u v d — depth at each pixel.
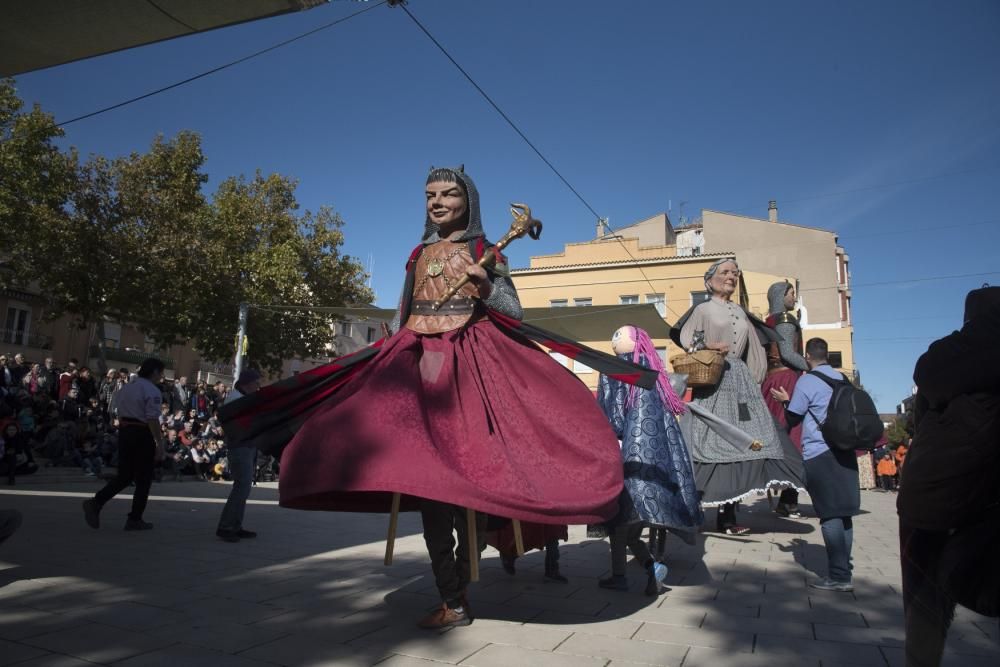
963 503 2.08
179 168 22.72
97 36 5.59
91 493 10.09
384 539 6.38
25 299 29.77
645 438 4.27
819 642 3.22
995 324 2.05
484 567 5.17
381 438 2.96
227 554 5.36
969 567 2.10
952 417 2.10
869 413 4.34
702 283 29.23
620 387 4.45
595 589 4.36
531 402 3.43
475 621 3.50
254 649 2.94
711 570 5.11
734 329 7.25
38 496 9.10
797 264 34.97
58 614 3.40
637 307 16.06
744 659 2.95
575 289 30.88
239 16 5.34
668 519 4.07
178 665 2.71
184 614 3.48
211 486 13.23
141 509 6.48
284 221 25.88
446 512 3.31
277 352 26.48
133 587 4.05
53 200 20.58
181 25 5.44
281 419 3.46
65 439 12.86
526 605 3.89
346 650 2.96
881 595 4.29
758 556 5.77
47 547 5.29
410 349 3.46
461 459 3.12
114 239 21.23
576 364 26.73
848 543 4.46
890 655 3.03
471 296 3.58
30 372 14.20
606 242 31.56
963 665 2.80
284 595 3.99
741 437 5.86
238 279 23.70
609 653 2.99
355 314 19.28
